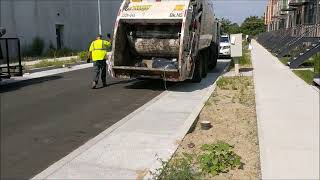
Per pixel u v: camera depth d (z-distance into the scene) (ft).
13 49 49.60
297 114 27.20
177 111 30.66
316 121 25.12
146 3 41.37
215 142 22.49
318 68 45.19
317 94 34.86
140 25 42.09
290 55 76.79
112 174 17.71
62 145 22.43
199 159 19.22
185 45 39.27
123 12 41.55
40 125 26.91
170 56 43.14
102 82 45.37
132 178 17.20
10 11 93.40
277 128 23.65
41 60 83.76
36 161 19.88
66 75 57.26
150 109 31.50
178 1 40.37
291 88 38.40
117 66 41.34
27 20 99.40
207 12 48.75
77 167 18.66
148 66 43.21
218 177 17.31
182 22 38.70
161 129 25.27
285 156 18.86
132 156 20.10
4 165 19.30
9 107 32.89
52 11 109.81
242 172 17.83
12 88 43.86
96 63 43.19
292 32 108.78
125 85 45.39
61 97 37.63
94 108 32.45
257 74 50.52
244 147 21.52
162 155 20.11
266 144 20.67
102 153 20.63
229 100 34.99
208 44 51.44
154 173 17.19
